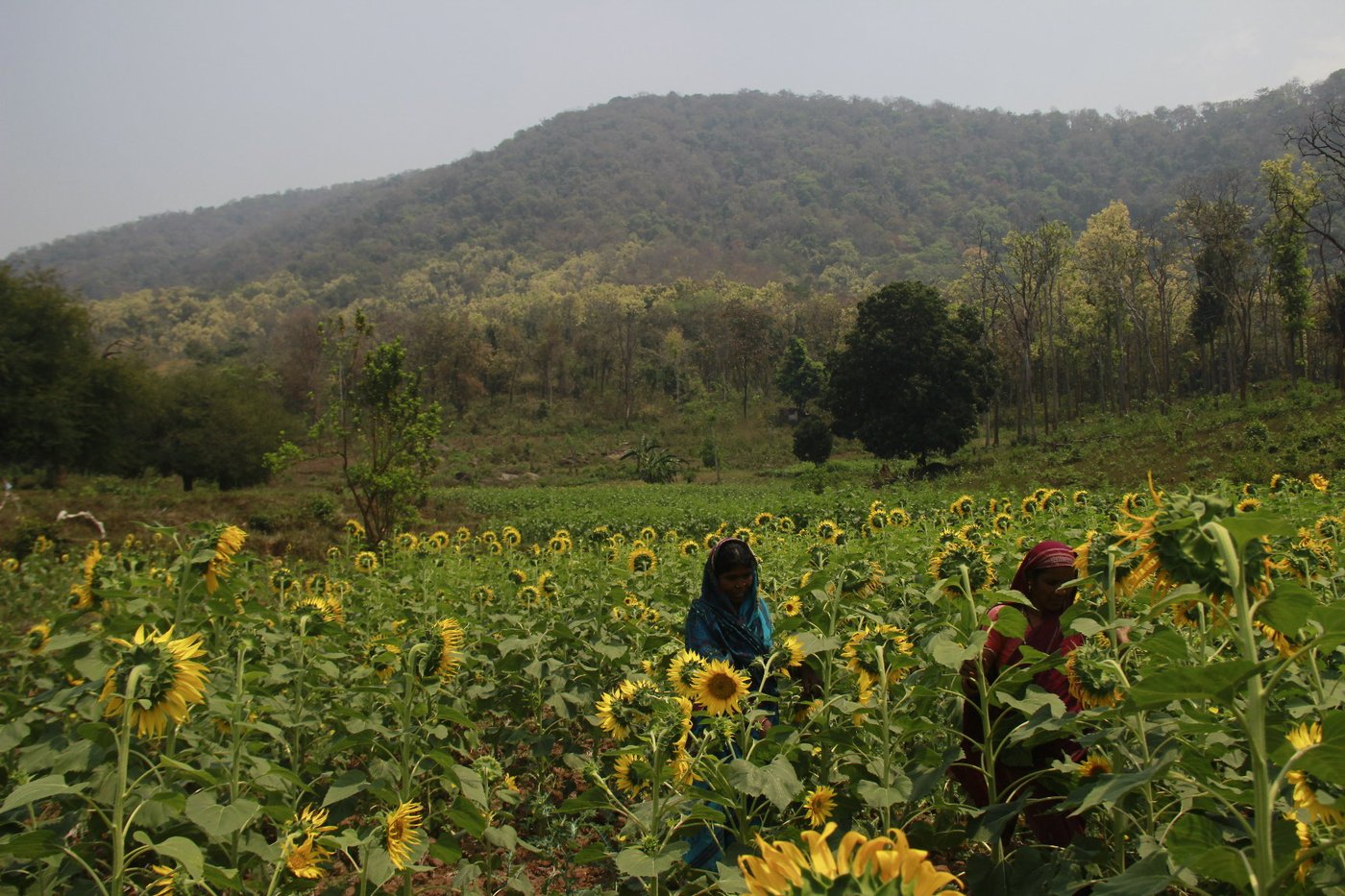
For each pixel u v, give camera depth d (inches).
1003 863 114.5
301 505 1156.5
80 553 564.4
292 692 206.4
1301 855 67.9
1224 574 72.3
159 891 111.9
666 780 127.0
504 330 3954.2
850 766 134.7
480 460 2827.3
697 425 3213.6
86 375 1493.6
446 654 148.3
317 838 122.7
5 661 235.6
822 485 1721.2
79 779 137.9
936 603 178.9
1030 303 1972.2
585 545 471.2
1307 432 1197.7
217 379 2018.9
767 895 48.3
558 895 158.1
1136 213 6589.6
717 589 161.8
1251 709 70.9
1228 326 1939.0
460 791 154.3
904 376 1738.4
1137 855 116.5
